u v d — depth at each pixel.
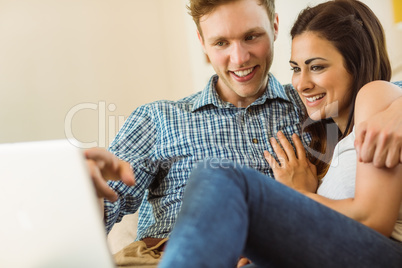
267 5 1.40
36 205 0.65
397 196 0.84
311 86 1.28
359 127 0.87
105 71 2.88
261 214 0.71
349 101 1.27
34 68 2.74
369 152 0.84
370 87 0.95
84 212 0.65
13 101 2.70
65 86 2.79
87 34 2.87
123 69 2.93
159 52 2.99
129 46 2.95
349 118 1.25
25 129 2.71
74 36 2.83
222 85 1.49
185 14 2.86
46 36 2.78
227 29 1.35
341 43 1.22
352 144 1.00
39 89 2.74
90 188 0.64
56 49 2.79
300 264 0.73
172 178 1.41
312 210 0.74
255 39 1.38
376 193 0.84
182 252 0.57
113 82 2.89
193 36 2.82
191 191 0.66
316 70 1.26
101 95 2.86
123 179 0.93
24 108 2.71
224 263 0.59
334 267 0.73
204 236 0.59
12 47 2.71
